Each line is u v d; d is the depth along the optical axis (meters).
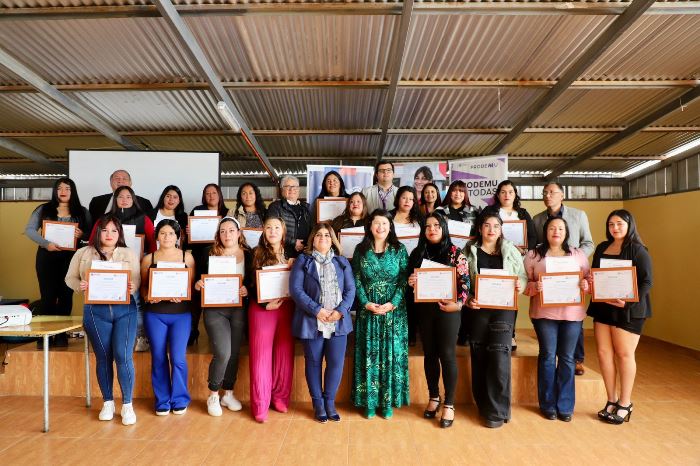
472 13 3.41
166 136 6.02
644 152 6.73
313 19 3.57
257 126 5.76
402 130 5.85
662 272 6.89
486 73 4.43
